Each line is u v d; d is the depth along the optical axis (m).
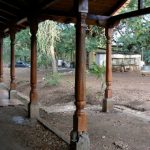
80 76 3.28
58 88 8.43
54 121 4.71
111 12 5.00
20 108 5.67
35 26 4.65
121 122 4.65
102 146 3.48
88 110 5.59
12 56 6.89
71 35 11.34
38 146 3.41
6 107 5.75
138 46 13.98
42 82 9.58
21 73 15.32
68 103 6.59
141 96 6.98
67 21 4.71
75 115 3.29
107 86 5.42
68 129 4.20
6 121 4.60
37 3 4.46
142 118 4.95
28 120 4.67
